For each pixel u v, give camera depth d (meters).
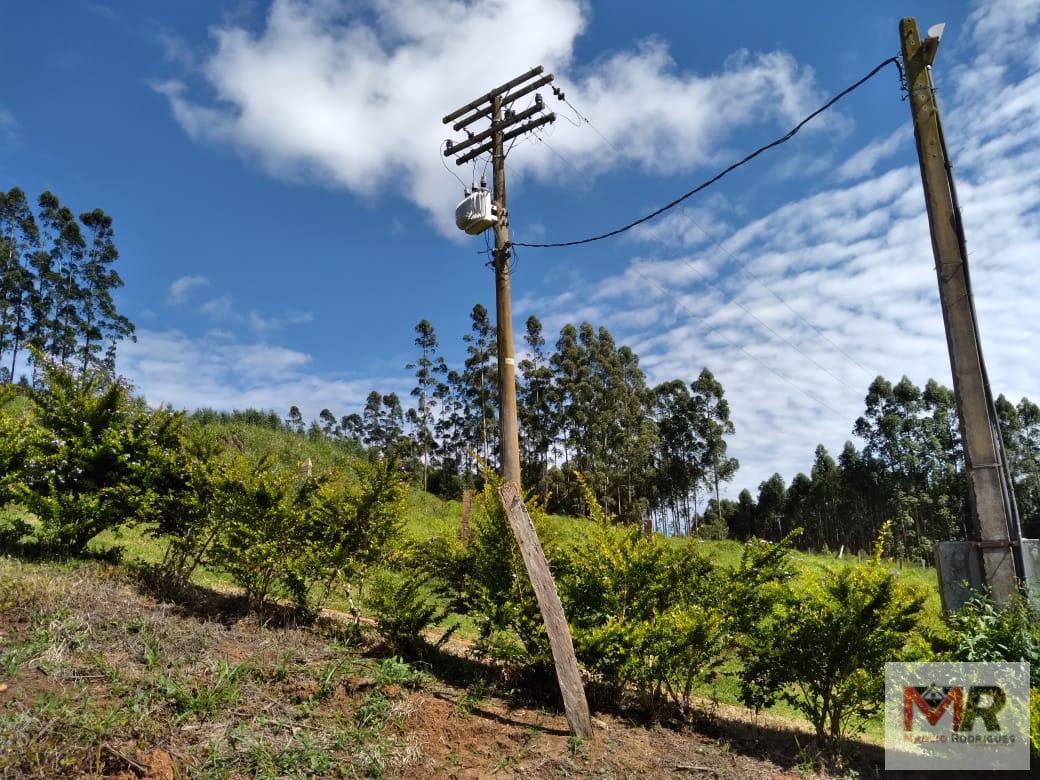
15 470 6.93
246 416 28.72
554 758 4.20
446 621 7.98
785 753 5.04
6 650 4.23
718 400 49.94
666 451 51.31
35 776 2.96
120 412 7.41
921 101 6.57
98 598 5.46
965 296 6.13
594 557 5.61
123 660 4.42
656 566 5.52
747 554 5.67
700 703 6.11
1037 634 4.62
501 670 5.64
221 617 5.85
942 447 47.41
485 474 6.11
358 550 6.30
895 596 5.15
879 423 49.28
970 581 5.66
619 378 48.47
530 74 10.33
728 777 4.36
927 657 4.91
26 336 43.78
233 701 4.04
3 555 6.38
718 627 5.23
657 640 5.24
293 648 5.20
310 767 3.54
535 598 5.36
